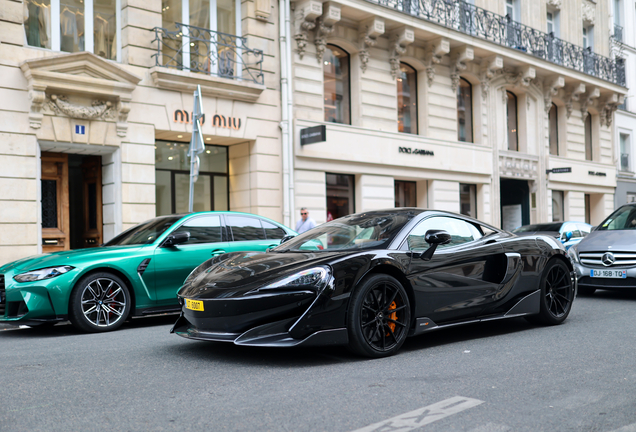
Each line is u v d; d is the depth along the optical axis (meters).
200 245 7.43
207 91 12.84
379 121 16.22
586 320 6.63
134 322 7.52
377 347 4.63
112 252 6.76
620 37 27.33
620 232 9.12
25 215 10.55
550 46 21.42
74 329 6.93
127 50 11.96
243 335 4.39
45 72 10.52
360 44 15.78
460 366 4.33
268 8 13.97
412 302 4.92
